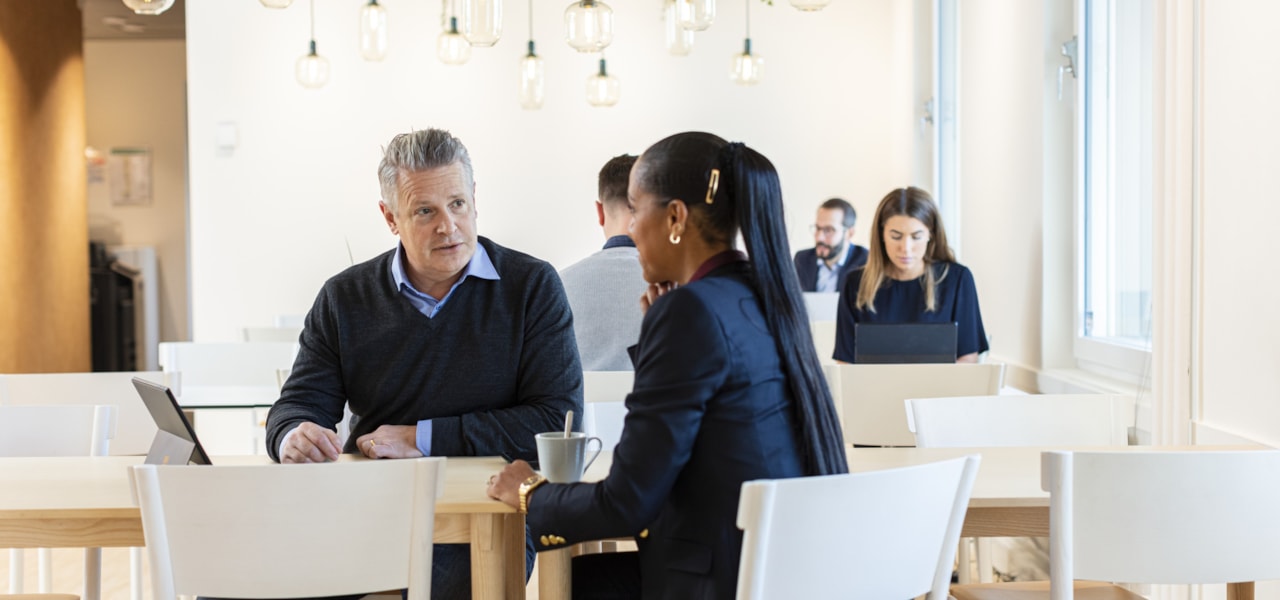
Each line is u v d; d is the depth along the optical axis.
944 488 1.81
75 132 8.20
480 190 6.79
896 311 4.39
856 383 3.53
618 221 3.41
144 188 10.79
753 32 6.75
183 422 2.13
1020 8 4.50
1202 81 2.86
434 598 2.45
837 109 6.77
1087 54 4.13
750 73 5.95
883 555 1.75
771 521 1.65
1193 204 2.91
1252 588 2.29
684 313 1.73
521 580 2.23
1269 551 1.98
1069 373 4.11
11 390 3.38
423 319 2.56
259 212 6.80
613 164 3.38
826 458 1.80
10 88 7.02
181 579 1.90
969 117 5.28
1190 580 1.98
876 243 4.40
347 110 6.77
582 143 6.77
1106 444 2.88
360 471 1.89
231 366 4.57
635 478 1.73
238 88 6.77
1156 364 3.07
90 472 2.38
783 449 1.77
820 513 1.68
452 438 2.46
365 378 2.58
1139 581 1.98
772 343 1.79
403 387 2.57
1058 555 1.97
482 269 2.58
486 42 3.79
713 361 1.72
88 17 9.40
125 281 10.43
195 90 6.77
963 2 5.35
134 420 3.41
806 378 1.80
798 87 6.77
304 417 2.49
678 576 1.77
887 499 1.73
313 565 1.90
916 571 1.81
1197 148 2.89
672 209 1.85
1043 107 4.24
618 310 3.34
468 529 2.06
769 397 1.76
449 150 2.49
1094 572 1.98
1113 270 3.96
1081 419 2.89
